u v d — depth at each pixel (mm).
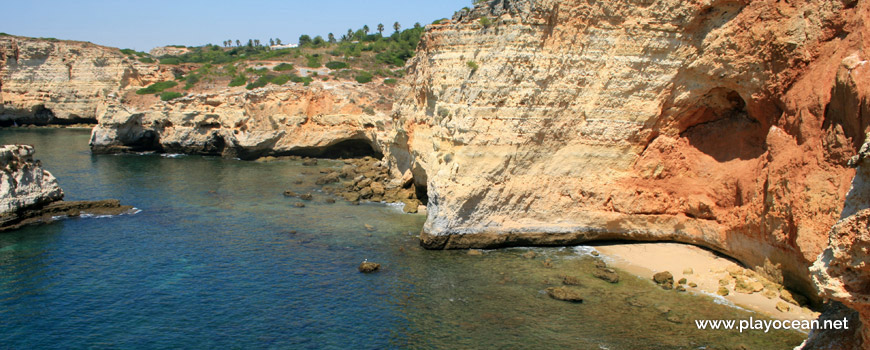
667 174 33500
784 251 25875
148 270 30047
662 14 31359
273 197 47594
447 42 36781
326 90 70312
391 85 77562
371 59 91500
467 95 34250
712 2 29828
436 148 36844
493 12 34688
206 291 27391
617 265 31016
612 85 32781
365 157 66750
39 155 67000
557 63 32750
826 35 25406
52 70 97750
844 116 22547
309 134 69000
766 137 28000
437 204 33844
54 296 26641
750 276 27938
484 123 33469
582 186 34062
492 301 26406
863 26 23562
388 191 48781
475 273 29875
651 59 32094
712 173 31906
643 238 34188
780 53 27188
